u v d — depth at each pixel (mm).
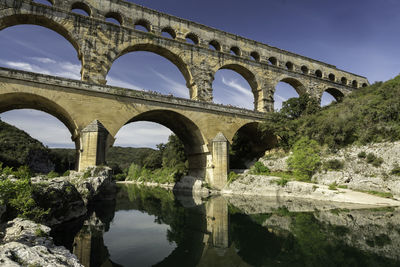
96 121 28828
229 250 12570
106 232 16156
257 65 46156
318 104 49438
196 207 25906
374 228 15406
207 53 41562
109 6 35812
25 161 78938
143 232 16172
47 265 6555
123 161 166625
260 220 18844
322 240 13445
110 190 31672
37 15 30312
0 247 7414
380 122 30391
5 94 25594
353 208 22125
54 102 27578
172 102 35094
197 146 41406
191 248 12969
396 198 24594
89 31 33188
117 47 34625
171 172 62375
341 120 34719
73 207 19047
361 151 30281
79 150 29344
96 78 32500
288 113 45562
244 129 47781
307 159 33750
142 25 39969
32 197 14211
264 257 11469
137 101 32500
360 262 10312
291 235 14625
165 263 10906
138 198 35125
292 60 51625
